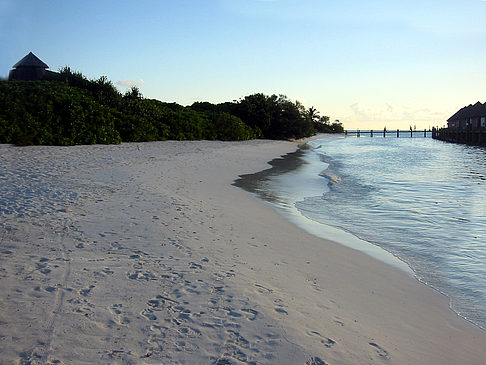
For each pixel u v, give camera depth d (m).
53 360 3.33
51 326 3.85
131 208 9.07
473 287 5.88
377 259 6.98
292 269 6.08
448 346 4.16
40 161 15.74
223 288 5.04
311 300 4.96
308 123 52.91
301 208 11.14
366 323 4.50
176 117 34.66
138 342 3.70
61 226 7.32
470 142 56.84
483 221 10.02
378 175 19.66
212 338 3.86
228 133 39.31
